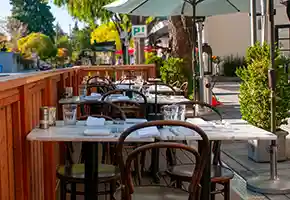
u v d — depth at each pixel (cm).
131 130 228
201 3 744
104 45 2173
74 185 303
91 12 1722
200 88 843
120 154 226
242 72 509
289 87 484
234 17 2245
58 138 253
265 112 476
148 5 719
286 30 1888
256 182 404
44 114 287
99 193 288
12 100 231
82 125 301
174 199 246
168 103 490
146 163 477
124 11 738
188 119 337
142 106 489
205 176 260
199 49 851
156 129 272
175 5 738
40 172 321
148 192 258
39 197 314
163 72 977
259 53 493
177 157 514
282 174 438
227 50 2255
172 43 1011
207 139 230
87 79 845
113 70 1020
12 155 238
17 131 244
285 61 490
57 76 491
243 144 596
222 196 369
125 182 224
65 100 502
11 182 235
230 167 475
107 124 308
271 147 410
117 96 553
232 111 966
